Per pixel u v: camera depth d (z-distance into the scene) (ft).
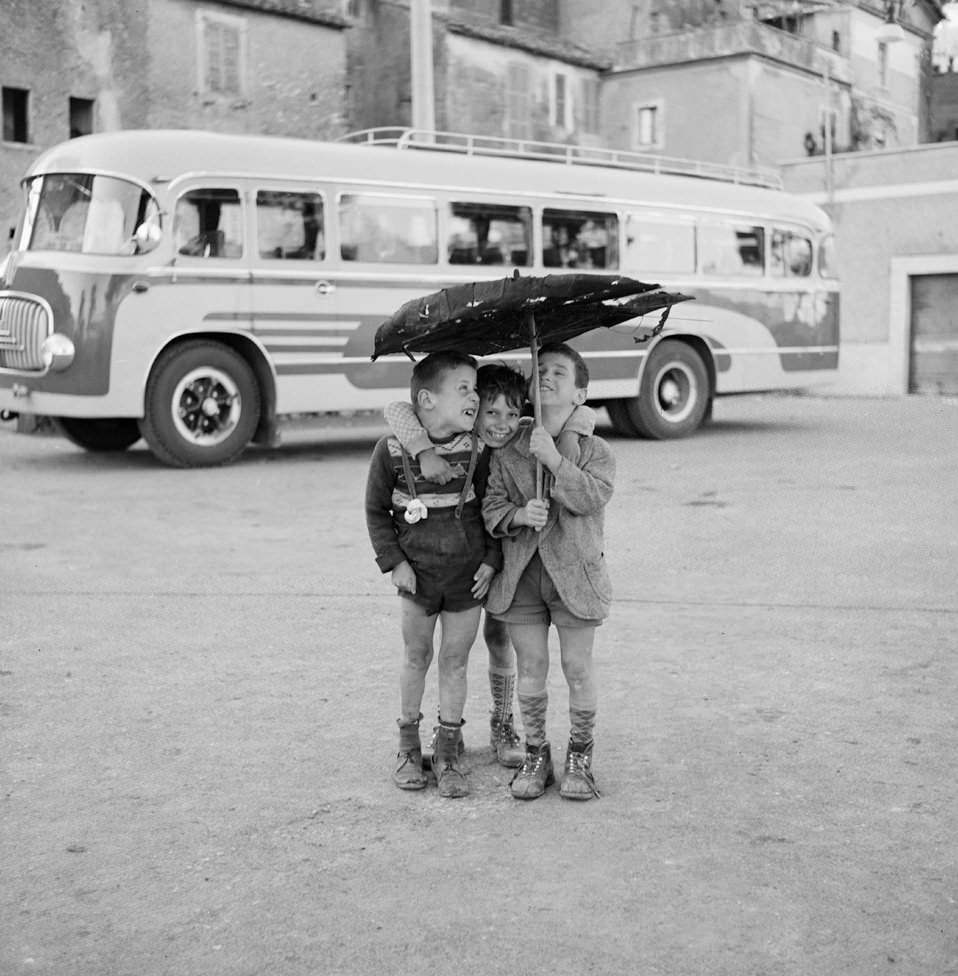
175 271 37.73
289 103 83.15
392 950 9.20
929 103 138.92
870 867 10.48
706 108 103.60
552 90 103.96
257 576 22.85
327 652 17.57
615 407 48.73
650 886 10.18
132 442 44.45
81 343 36.81
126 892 10.21
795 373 53.21
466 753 13.53
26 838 11.29
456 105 95.55
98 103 72.84
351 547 25.71
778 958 9.00
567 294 11.23
